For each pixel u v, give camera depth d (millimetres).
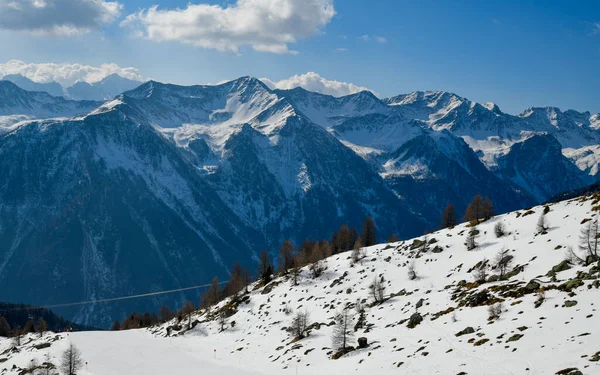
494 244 117875
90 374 109750
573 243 97750
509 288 87188
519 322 71000
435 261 125000
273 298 147375
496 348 66188
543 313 70812
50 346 139250
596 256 84312
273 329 125750
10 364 127250
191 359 120625
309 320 120312
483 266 106062
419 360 71500
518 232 117938
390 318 100188
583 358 54594
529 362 58844
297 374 88312
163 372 109062
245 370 102062
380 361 77375
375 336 92312
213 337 139625
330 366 85875
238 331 136625
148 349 133125
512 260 102938
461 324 80438
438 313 90750
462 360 65938
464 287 100750
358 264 145375
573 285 75500
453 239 133125
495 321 75188
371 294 119312
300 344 105875
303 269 162375
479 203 166750
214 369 107125
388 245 153750
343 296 127188
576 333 61312
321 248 190375
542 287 80500
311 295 137375
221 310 162625
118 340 147500
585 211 111625
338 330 94000
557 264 91500
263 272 193500
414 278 119875
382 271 133375
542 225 111750
